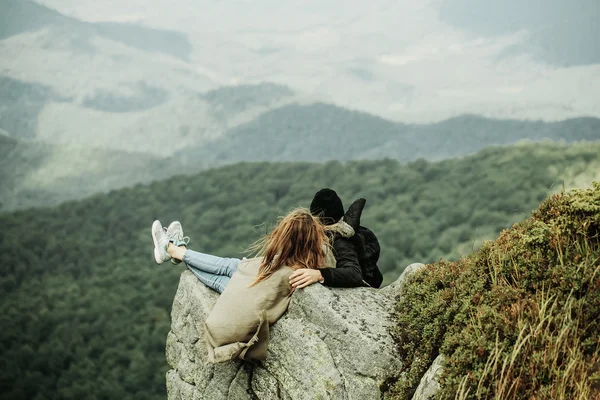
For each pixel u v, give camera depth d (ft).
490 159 372.38
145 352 237.45
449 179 363.97
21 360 232.12
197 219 376.48
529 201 286.25
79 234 376.68
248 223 351.67
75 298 293.02
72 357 234.99
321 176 406.41
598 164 313.32
